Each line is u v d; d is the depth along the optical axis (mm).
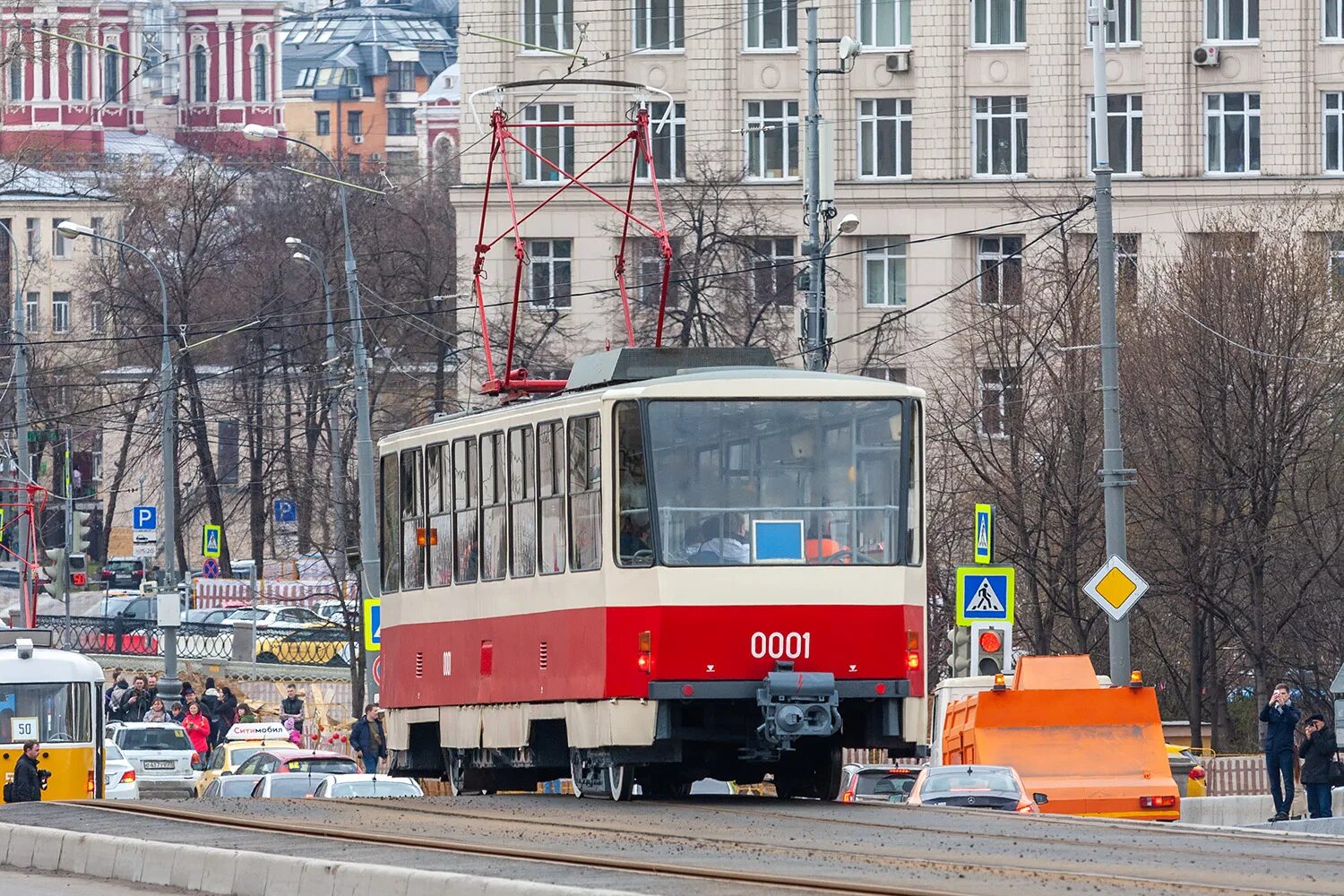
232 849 37375
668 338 172625
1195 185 176000
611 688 49625
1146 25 177875
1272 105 176750
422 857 36406
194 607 186250
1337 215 124062
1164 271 121438
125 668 168750
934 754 74562
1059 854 37000
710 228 172000
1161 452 109938
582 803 50531
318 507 172500
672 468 49875
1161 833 41719
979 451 118938
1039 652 115625
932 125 180625
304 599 166500
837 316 180000
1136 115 178750
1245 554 106688
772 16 184125
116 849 40250
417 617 60250
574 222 184125
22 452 148000
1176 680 118812
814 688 49344
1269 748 69062
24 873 42250
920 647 50688
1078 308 118812
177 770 102812
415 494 60531
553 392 57312
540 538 53062
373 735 95688
